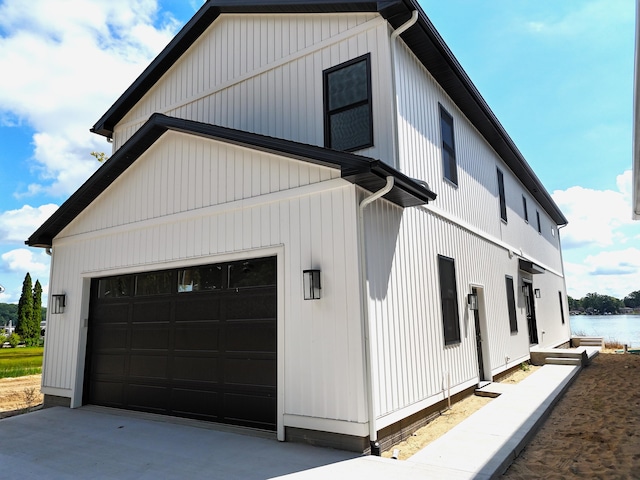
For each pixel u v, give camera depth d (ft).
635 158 24.41
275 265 19.43
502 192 41.01
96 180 25.96
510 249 40.57
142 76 32.76
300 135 23.67
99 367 25.85
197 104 29.89
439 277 24.35
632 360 45.24
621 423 20.06
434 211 24.79
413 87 23.57
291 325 17.87
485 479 12.85
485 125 34.40
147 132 23.90
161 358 22.95
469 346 27.32
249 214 20.18
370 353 16.07
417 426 19.39
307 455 15.38
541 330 47.98
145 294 24.30
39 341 135.95
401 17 21.17
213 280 21.49
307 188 18.31
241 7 26.89
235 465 14.69
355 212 16.96
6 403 31.89
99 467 15.14
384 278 18.31
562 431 19.25
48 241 29.27
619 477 13.80
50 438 18.98
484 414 20.59
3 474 14.76
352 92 21.98
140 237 24.57
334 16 23.35
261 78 26.30
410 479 12.91
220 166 21.71
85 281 26.89
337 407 16.12
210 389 20.71
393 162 20.02
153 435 18.78
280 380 17.74
